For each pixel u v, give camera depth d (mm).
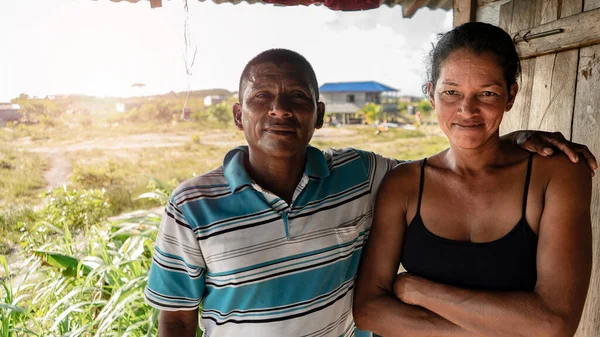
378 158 1399
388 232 1232
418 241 1171
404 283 1165
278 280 1126
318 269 1160
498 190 1098
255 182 1141
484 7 2182
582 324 1563
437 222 1153
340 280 1219
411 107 32406
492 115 1031
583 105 1571
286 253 1130
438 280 1134
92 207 4664
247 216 1118
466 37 1028
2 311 2096
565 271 996
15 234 5016
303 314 1149
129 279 2303
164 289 1148
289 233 1128
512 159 1123
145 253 2717
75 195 4703
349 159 1316
